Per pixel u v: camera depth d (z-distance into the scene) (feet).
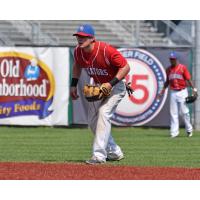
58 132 158.51
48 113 169.58
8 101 169.68
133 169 88.07
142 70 167.73
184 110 148.87
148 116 168.66
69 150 119.75
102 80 94.94
